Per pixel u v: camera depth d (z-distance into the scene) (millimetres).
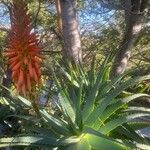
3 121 889
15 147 776
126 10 1408
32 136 647
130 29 1440
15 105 904
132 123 755
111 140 620
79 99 683
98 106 674
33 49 604
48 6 1768
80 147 624
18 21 597
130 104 989
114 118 701
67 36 1178
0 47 1284
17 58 603
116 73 1385
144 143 708
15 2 595
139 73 1062
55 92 813
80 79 822
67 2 1177
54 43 1621
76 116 657
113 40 1762
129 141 682
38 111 661
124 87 669
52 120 679
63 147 651
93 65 855
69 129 666
